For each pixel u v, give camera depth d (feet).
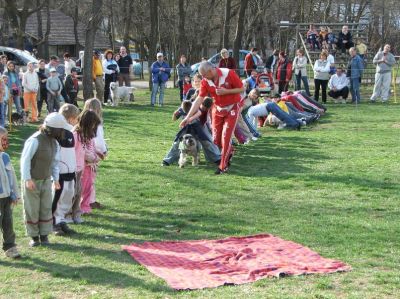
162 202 37.09
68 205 31.32
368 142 58.85
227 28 129.70
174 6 175.63
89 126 32.58
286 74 96.17
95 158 34.30
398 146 56.39
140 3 190.49
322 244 28.66
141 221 33.17
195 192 39.47
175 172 45.52
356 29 127.24
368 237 29.68
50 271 25.62
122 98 95.71
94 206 35.78
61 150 30.71
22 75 75.51
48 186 29.12
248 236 29.84
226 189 40.19
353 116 78.84
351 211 34.65
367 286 23.22
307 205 36.09
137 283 23.88
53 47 216.95
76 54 196.54
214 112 45.42
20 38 132.98
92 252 28.12
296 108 75.46
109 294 22.81
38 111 79.20
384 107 88.84
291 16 189.88
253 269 24.89
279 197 38.06
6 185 27.02
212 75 43.91
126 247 28.43
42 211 29.12
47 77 78.64
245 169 46.57
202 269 25.31
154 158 51.21
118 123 73.87
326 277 24.14
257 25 176.86
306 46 120.67
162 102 93.71
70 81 81.66
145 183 41.98
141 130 68.39
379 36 235.81
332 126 70.23
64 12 215.10
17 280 24.63
